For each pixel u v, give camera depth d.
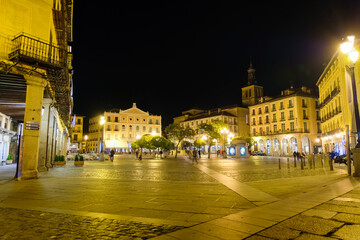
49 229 4.87
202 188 9.80
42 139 17.53
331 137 46.09
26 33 12.84
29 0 13.54
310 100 67.12
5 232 4.71
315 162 20.27
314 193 8.22
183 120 102.25
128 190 9.38
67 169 19.86
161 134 104.12
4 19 12.66
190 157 42.50
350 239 4.09
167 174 15.80
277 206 6.49
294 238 4.19
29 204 7.07
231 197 7.93
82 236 4.47
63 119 29.89
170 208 6.52
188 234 4.49
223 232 4.57
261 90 88.56
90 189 9.66
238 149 47.09
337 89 39.72
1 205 6.95
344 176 13.61
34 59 12.31
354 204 6.54
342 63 36.34
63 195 8.40
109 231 4.73
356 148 13.27
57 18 16.02
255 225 4.93
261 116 75.38
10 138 30.31
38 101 13.34
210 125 54.06
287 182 11.46
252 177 13.73
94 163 29.56
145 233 4.59
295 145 65.19
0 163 27.05
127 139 92.44
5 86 14.65
